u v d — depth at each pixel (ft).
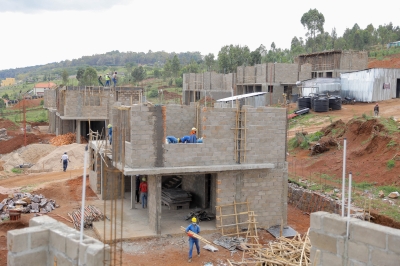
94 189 82.89
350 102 152.46
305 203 73.92
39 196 75.66
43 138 160.25
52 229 30.19
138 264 49.67
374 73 148.66
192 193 75.46
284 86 187.01
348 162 87.35
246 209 62.23
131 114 55.62
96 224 62.08
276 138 62.95
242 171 61.67
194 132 61.05
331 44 331.57
